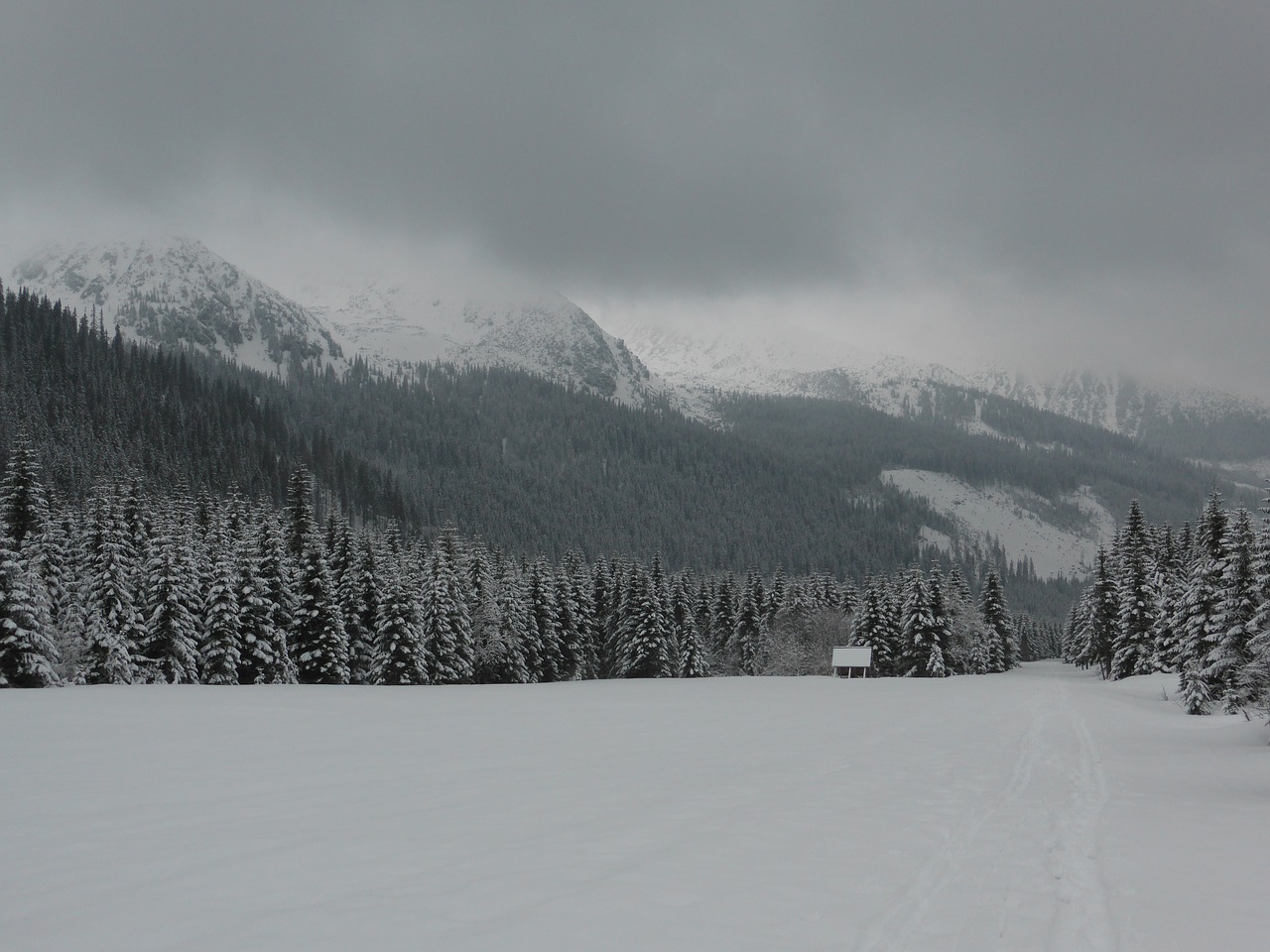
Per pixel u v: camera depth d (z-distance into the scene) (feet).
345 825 44.73
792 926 27.94
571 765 69.51
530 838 41.32
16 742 78.64
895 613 332.39
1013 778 63.87
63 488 416.67
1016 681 250.98
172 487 499.92
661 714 124.88
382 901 30.73
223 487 559.79
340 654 208.64
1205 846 41.19
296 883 33.42
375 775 63.00
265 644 191.42
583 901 30.48
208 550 217.77
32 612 157.48
